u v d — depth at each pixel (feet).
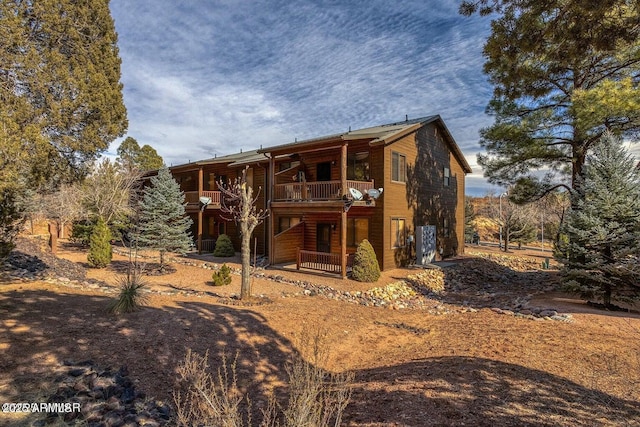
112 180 70.23
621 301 30.01
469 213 107.24
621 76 39.68
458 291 46.62
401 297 39.40
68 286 30.12
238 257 62.59
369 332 25.39
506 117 47.78
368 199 47.80
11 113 34.68
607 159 30.63
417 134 58.03
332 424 11.90
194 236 83.97
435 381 14.75
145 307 24.35
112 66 51.13
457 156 71.56
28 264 37.29
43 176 42.65
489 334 22.15
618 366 15.92
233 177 72.54
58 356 15.52
